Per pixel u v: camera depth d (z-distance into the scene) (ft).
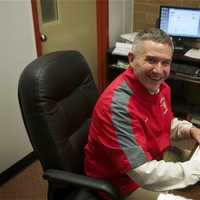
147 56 3.75
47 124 3.79
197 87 9.68
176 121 4.98
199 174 3.74
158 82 3.94
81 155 4.40
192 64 8.55
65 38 8.79
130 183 4.17
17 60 6.79
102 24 9.79
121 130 3.74
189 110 9.33
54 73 4.00
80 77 4.54
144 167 3.66
